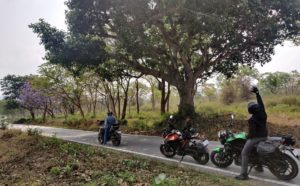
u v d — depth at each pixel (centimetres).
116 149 1374
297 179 789
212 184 730
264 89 3994
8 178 852
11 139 1595
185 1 1627
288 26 1919
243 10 1747
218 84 3884
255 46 2127
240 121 1884
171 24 1975
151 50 2062
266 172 867
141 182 741
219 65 2430
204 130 1809
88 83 3959
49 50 1981
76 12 1911
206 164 989
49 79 4291
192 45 2195
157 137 1809
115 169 877
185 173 848
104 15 1933
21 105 5738
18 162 1065
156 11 1838
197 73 2236
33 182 787
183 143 1040
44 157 1088
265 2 1792
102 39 2153
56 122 3888
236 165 959
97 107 5619
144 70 2202
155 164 972
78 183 747
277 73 3959
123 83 3591
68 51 1931
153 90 4041
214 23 1625
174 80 2209
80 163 955
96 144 1588
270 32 1894
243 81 3838
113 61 2364
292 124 1789
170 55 2203
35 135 1622
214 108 2898
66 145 1234
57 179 798
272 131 1638
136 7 1758
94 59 2030
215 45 2128
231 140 895
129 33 1850
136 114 3622
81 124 3056
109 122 1536
